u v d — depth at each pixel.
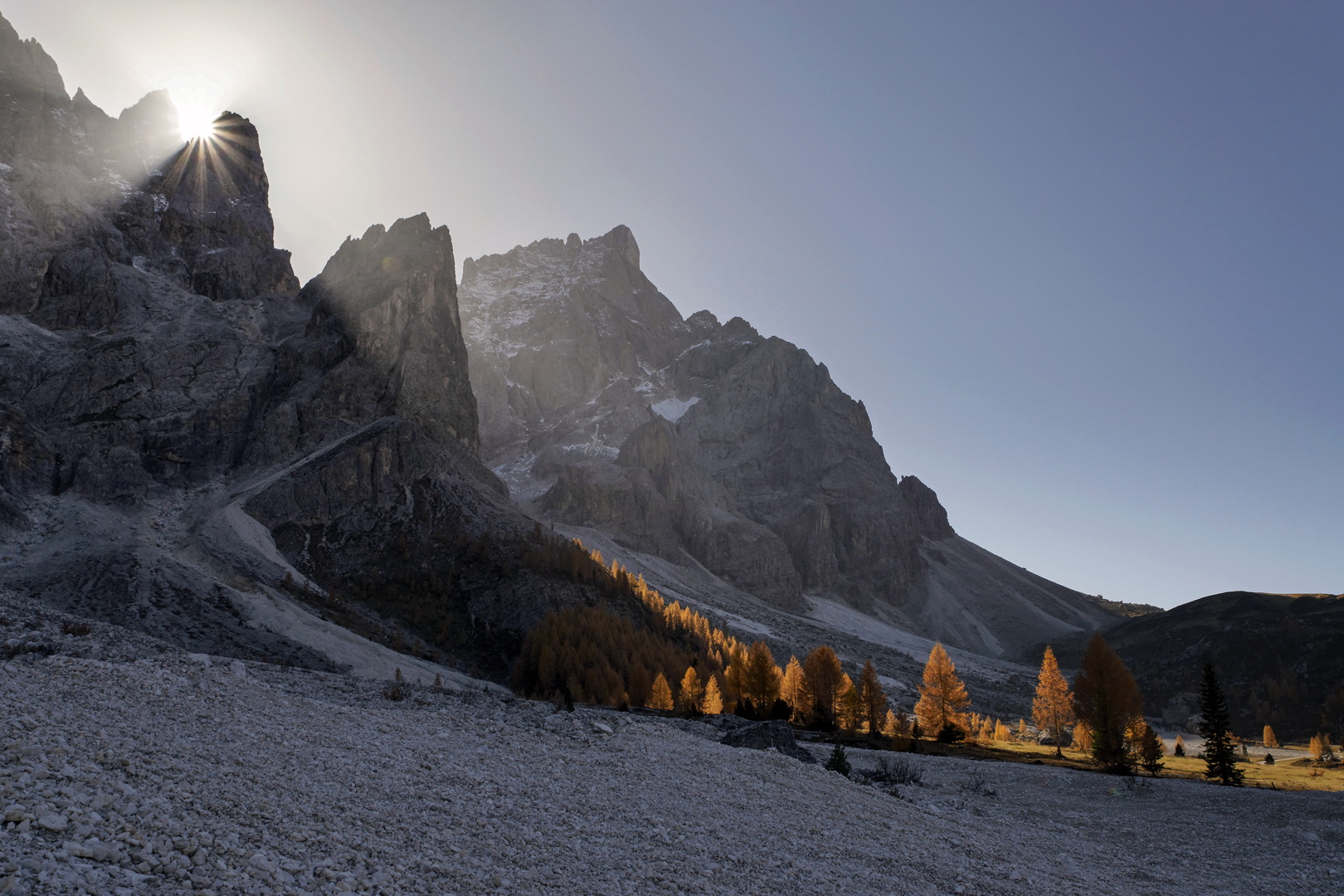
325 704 33.97
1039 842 40.47
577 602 187.12
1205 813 55.91
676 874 21.95
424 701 39.22
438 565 195.88
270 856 16.75
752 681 120.06
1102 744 88.38
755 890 22.00
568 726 38.38
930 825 36.78
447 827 21.83
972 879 28.05
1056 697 111.25
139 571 125.88
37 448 188.75
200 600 120.94
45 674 27.73
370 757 27.19
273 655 109.56
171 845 15.85
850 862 26.94
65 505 176.75
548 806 26.03
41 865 13.48
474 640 171.00
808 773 41.19
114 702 26.33
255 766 23.09
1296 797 62.44
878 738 110.06
